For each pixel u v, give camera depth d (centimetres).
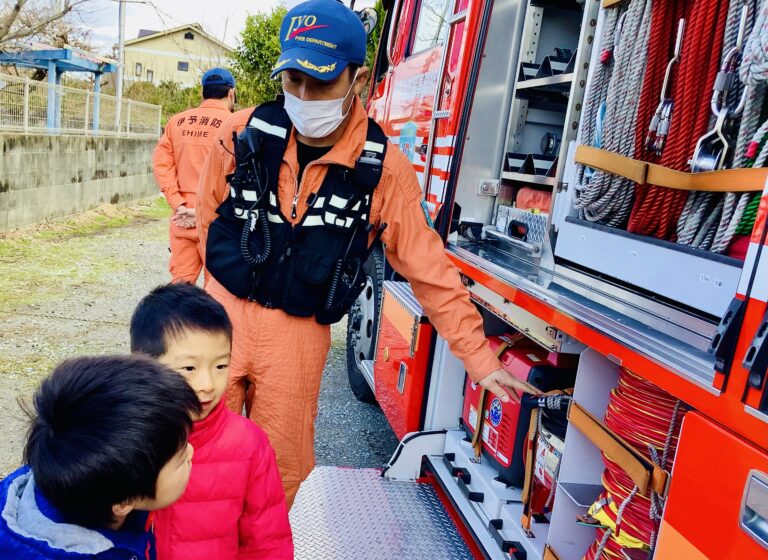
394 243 220
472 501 266
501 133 327
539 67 318
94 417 99
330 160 202
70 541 102
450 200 310
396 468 303
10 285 636
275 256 206
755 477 121
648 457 176
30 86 913
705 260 178
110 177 1147
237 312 215
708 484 133
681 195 195
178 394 107
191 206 449
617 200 217
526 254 295
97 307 591
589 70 237
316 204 204
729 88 177
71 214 1022
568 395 228
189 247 455
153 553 136
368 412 433
